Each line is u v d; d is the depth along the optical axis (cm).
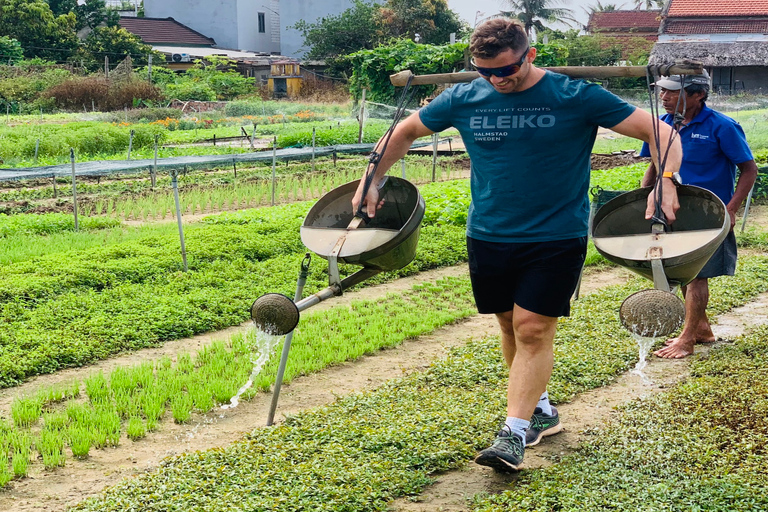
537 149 430
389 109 3416
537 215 438
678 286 447
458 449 486
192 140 3209
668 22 5547
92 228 1381
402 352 737
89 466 494
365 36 6306
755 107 4216
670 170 421
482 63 409
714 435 486
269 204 1725
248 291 938
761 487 413
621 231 469
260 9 7588
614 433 502
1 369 662
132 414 575
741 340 692
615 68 433
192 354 738
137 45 6250
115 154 2650
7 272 980
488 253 454
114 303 864
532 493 419
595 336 726
